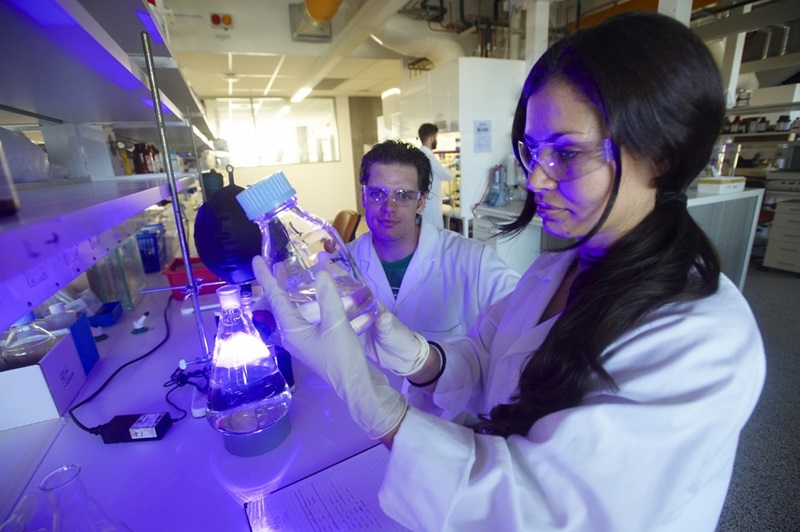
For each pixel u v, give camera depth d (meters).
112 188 0.88
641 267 0.46
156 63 1.51
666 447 0.40
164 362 1.16
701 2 3.63
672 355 0.42
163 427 0.84
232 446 0.77
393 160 1.19
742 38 3.95
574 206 0.47
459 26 4.47
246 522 0.63
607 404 0.42
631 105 0.38
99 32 0.62
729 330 0.43
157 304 1.65
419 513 0.47
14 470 0.76
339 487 0.69
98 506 0.59
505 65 3.85
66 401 0.95
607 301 0.47
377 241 1.34
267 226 0.65
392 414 0.51
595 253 0.55
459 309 1.37
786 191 3.97
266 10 4.28
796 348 2.63
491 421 0.59
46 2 0.46
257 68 5.19
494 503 0.44
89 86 0.92
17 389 0.87
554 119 0.44
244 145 7.75
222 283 1.41
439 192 3.78
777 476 1.66
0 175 0.40
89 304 1.44
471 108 3.81
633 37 0.39
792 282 3.85
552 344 0.52
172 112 1.38
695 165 0.43
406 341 0.70
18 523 0.59
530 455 0.44
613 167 0.43
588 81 0.40
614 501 0.41
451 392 0.80
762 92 5.16
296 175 8.09
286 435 0.82
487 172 4.00
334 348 0.52
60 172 1.26
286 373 0.95
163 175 1.59
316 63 4.86
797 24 4.95
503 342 0.81
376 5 3.00
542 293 0.75
